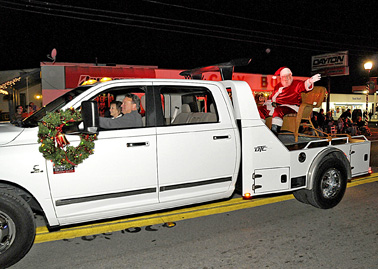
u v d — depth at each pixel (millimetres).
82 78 16031
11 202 3285
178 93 4801
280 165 4691
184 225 4574
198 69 5512
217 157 4258
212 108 4480
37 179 3350
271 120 6211
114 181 3672
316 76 5664
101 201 3656
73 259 3598
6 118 19328
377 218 4812
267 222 4672
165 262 3516
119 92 4387
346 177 5344
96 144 3574
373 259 3559
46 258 3625
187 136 4055
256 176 4531
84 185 3541
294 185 4875
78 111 3521
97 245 3955
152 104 3938
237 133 4410
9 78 20359
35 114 3957
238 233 4285
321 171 5023
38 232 4355
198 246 3906
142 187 3828
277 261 3523
